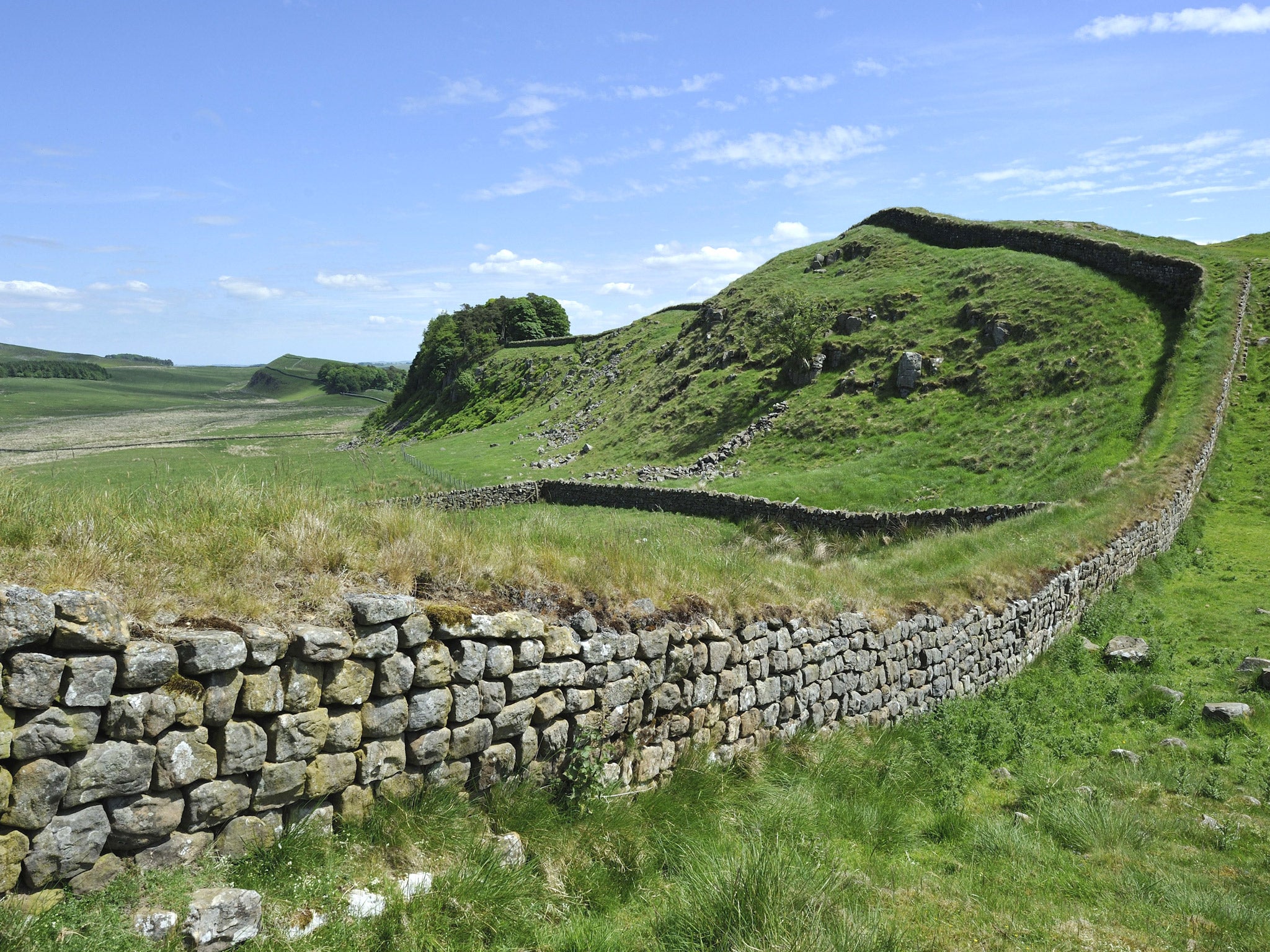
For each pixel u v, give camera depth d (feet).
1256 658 38.34
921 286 161.17
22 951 10.47
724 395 157.58
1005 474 95.71
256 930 12.58
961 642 36.88
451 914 14.70
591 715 20.77
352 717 15.44
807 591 31.22
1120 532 56.08
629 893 17.46
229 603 14.57
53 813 11.46
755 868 16.46
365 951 13.23
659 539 31.81
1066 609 46.68
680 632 23.59
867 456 114.21
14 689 11.09
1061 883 19.83
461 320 345.51
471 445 202.39
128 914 11.81
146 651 12.53
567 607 21.35
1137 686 37.52
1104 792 26.12
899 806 24.31
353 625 15.62
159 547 15.62
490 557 20.94
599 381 222.89
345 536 18.85
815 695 28.94
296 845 14.19
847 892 17.47
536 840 17.85
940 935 16.37
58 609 11.76
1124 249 139.33
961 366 128.06
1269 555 62.95
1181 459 79.30
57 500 16.63
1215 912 18.25
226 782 13.51
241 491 19.51
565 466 155.22
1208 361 105.19
